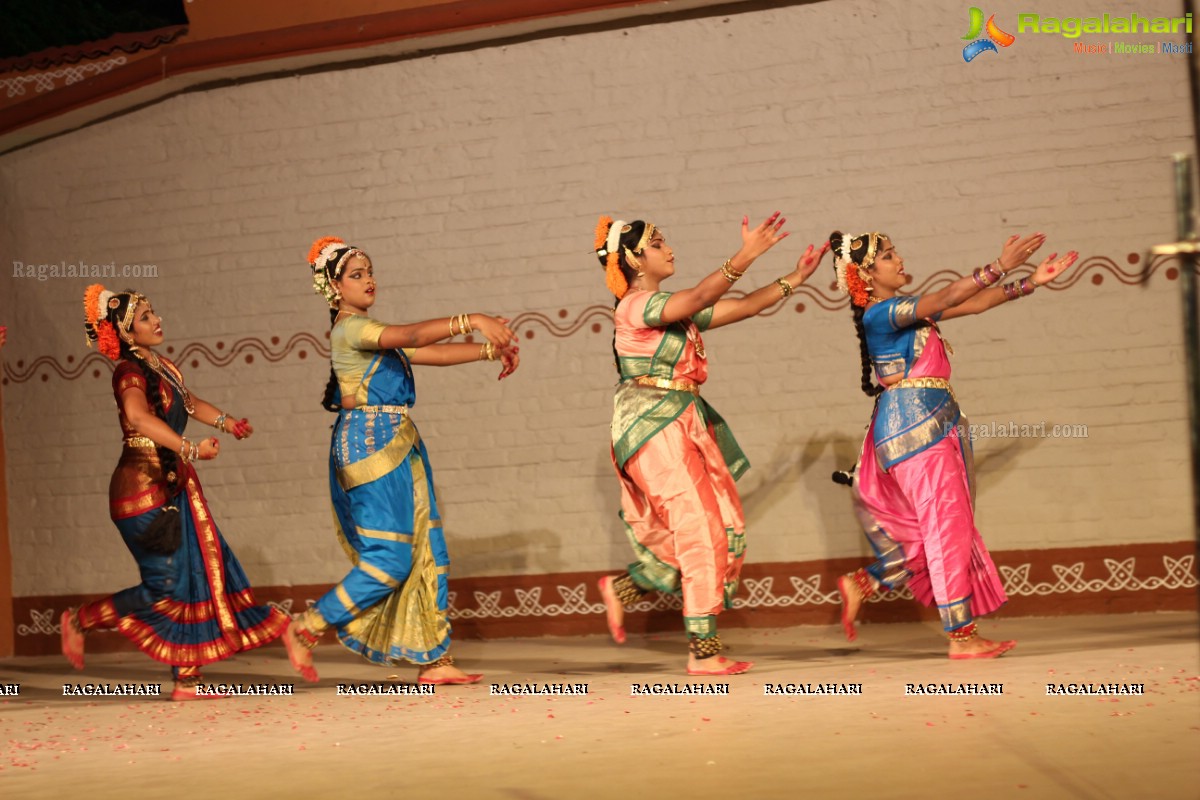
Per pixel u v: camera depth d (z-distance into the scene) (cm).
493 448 673
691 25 652
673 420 477
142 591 495
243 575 519
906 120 625
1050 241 607
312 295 699
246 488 703
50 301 732
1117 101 602
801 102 638
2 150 736
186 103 718
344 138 696
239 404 705
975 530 487
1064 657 451
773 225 447
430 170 684
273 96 705
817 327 636
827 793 253
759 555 641
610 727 353
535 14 645
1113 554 597
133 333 505
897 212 625
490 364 675
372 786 285
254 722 408
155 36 700
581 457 663
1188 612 584
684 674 478
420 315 682
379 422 489
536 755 314
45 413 731
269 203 705
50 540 728
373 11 664
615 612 501
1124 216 600
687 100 652
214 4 689
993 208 614
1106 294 602
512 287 672
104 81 697
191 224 715
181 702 480
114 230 725
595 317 662
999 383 612
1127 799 236
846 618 505
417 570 493
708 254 646
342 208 695
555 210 668
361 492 484
